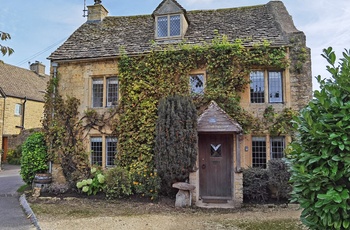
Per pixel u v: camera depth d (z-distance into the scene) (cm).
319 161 336
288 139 921
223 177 964
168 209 782
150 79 1005
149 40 1104
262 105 948
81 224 635
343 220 313
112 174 920
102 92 1095
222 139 979
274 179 825
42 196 933
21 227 621
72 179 998
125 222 654
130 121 1009
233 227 614
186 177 841
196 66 984
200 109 955
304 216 366
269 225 627
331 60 371
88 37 1216
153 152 971
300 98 928
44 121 1106
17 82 2489
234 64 955
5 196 980
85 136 1076
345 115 320
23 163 1070
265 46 935
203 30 1105
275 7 1171
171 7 1077
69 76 1112
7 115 2236
